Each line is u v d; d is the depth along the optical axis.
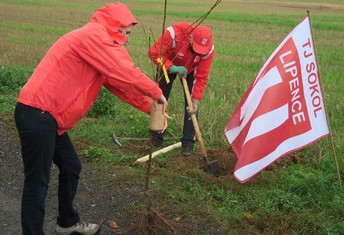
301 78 4.41
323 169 5.24
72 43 3.14
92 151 5.52
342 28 25.05
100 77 3.30
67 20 24.55
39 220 3.33
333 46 18.23
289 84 4.36
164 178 4.92
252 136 4.25
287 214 4.20
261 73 4.42
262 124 4.28
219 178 4.93
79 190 4.66
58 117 3.20
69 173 3.58
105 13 3.24
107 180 4.89
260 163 4.27
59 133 3.33
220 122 6.57
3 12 27.06
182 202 4.43
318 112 4.51
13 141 5.95
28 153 3.19
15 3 33.66
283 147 4.36
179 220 4.12
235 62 13.23
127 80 3.15
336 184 4.78
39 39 16.72
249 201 4.42
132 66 3.17
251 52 15.66
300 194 4.61
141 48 15.43
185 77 5.36
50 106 3.13
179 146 5.77
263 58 14.22
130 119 6.85
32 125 3.11
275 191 4.57
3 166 5.20
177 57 5.40
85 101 3.27
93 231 3.83
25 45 14.80
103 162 5.33
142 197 4.54
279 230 3.96
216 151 5.82
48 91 3.12
